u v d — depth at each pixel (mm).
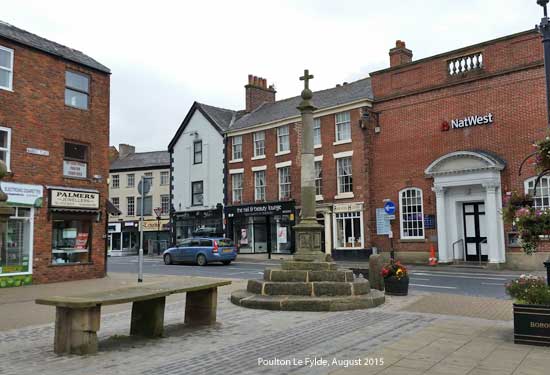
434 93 24484
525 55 21516
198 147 36500
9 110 16641
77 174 18938
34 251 16984
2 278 15914
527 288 7656
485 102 22609
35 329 8953
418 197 24766
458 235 23344
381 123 26625
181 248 27672
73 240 18500
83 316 6969
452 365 6168
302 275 11648
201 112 36219
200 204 35875
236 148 34094
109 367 6223
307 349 7078
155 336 7938
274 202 30844
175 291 8039
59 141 18219
